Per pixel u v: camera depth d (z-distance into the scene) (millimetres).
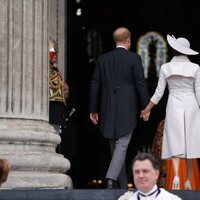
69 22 138875
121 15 151750
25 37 37875
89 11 145375
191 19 147750
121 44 40594
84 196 34031
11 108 37500
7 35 37625
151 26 154750
